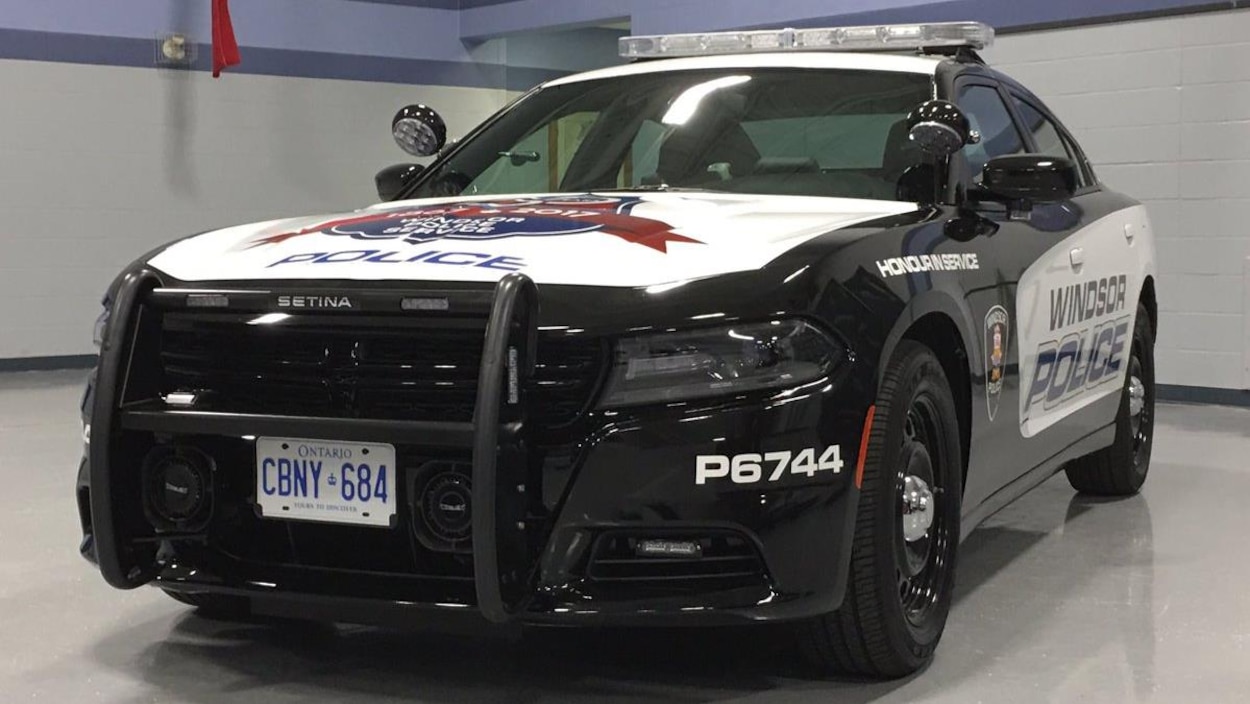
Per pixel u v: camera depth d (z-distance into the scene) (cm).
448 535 227
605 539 224
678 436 220
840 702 249
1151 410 480
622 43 398
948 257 279
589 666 271
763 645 285
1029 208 334
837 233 255
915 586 271
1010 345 315
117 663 277
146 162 1048
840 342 233
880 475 241
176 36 1052
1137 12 774
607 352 222
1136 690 259
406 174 361
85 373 977
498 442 213
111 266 1036
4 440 617
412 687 259
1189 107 759
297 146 1127
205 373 242
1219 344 754
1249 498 470
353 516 232
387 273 234
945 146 293
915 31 364
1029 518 436
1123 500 467
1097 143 797
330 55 1141
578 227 254
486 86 1251
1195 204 761
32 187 999
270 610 249
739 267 234
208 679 266
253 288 239
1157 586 345
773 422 223
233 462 242
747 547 226
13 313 997
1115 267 412
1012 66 830
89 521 266
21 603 326
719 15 1005
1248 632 302
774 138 325
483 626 229
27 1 990
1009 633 300
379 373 229
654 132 339
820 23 939
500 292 216
